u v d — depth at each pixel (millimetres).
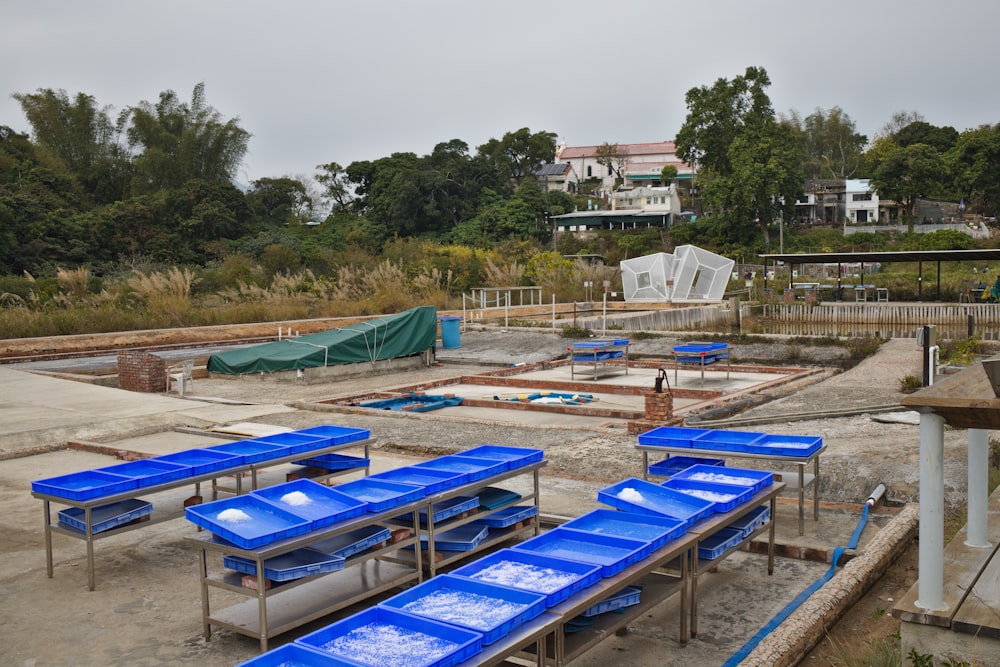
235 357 20125
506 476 6410
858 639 5020
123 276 47344
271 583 5031
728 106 77875
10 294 31438
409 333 21594
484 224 77812
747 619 5398
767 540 6680
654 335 25766
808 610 5102
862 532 6836
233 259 52688
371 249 67625
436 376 20312
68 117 72562
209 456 7469
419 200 77312
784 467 8391
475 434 11578
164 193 64312
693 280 43469
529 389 17766
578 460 9570
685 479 6164
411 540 5762
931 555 4074
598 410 13984
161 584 6250
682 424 11531
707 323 33812
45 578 6395
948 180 73000
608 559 4422
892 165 70938
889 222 78812
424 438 11383
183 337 28312
